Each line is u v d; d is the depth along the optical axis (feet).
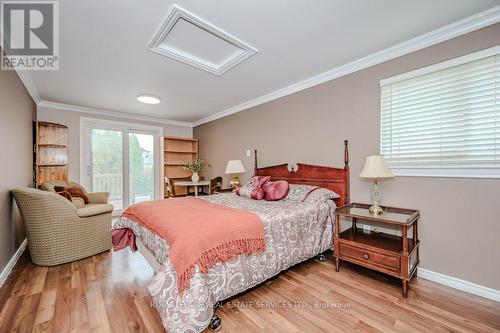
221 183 15.23
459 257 6.19
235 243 5.18
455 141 6.31
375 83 7.78
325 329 4.70
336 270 7.26
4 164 7.02
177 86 10.50
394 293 6.00
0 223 6.70
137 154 16.71
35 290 6.15
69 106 13.47
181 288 4.22
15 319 4.95
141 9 5.38
